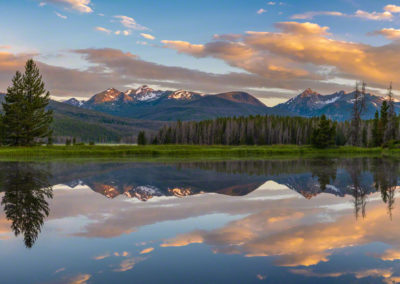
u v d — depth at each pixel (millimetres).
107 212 11312
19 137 61938
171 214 11039
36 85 64562
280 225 9570
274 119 155375
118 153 56094
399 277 5922
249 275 5977
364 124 119188
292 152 68250
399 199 14047
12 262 6578
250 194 15398
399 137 96125
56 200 13578
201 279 5793
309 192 16047
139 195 15016
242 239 8180
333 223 9805
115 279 5777
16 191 15898
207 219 10312
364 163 37375
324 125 81938
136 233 8688
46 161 38656
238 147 84938
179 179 21391
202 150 62375
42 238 8211
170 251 7258
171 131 152750
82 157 48125
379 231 8914
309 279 5809
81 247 7512
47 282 5641
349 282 5691
